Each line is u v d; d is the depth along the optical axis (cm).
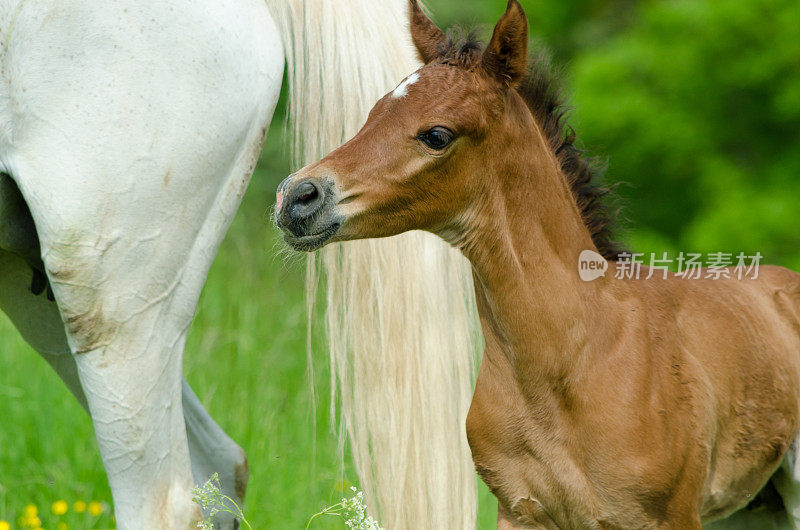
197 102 512
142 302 509
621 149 1773
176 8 512
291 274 1244
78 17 501
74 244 494
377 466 571
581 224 518
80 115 496
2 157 514
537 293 488
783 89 1739
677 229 1780
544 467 500
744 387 544
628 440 483
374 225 469
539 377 492
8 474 803
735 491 558
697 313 539
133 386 508
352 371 579
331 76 573
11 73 508
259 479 803
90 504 741
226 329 1112
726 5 1744
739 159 1794
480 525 743
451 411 570
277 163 1627
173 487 517
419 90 468
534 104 523
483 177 479
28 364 962
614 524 495
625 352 496
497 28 470
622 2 1975
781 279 618
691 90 1761
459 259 574
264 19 553
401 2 594
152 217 507
